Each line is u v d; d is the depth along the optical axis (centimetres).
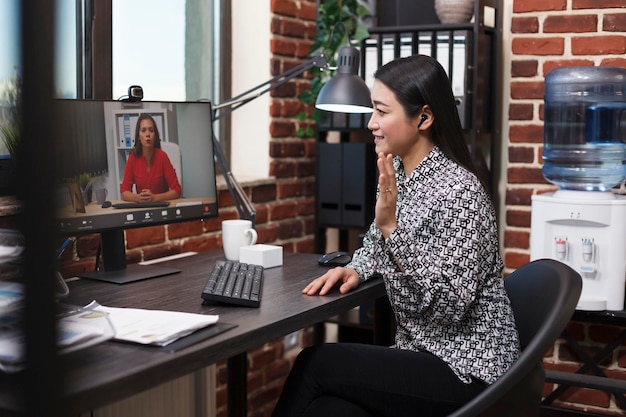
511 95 285
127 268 200
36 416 30
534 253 259
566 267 154
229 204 279
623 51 268
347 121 300
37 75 28
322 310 163
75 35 225
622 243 248
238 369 207
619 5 267
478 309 164
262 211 295
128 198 187
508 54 292
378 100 175
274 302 165
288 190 310
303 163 320
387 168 157
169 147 198
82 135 175
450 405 158
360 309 304
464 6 279
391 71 174
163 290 176
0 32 71
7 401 31
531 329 160
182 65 279
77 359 106
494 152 292
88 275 189
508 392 123
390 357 163
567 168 265
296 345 319
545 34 278
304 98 301
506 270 292
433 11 293
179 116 201
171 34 273
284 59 304
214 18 296
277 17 298
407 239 157
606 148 259
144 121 191
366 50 289
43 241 29
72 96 225
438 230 160
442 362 162
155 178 194
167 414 226
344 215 304
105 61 234
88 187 176
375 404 162
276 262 208
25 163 28
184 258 221
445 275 156
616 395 276
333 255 213
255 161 304
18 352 31
